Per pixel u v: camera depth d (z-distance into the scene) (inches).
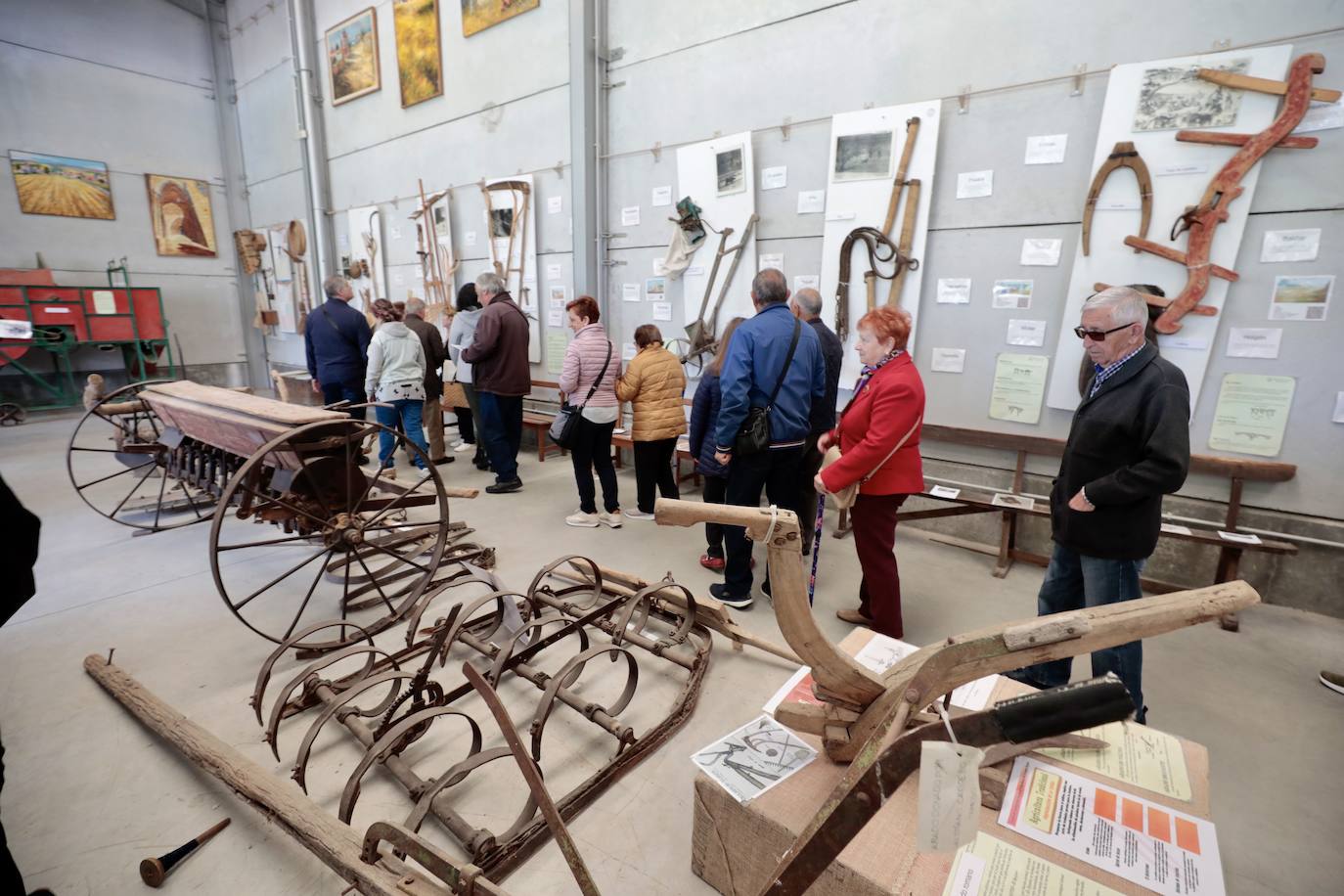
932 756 30.3
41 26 301.1
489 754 57.3
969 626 105.4
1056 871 40.0
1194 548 119.5
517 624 90.8
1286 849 62.0
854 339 152.1
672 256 180.4
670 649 87.8
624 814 65.4
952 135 134.9
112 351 336.8
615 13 187.6
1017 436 133.6
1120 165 115.3
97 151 323.0
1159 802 45.3
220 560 130.5
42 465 201.9
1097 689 30.7
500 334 162.4
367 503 105.8
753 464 101.5
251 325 385.7
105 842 61.4
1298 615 109.5
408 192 265.7
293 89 315.3
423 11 238.2
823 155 153.4
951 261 138.6
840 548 143.3
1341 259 102.3
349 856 49.0
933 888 40.0
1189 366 114.7
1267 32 103.7
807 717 54.3
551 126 209.3
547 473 198.4
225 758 63.2
